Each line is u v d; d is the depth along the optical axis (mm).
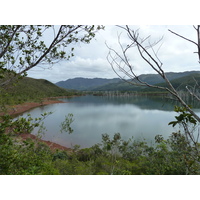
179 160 7633
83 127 34469
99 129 32719
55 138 24781
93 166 11422
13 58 3742
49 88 153625
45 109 58812
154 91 166875
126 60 1609
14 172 4086
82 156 15172
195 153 1962
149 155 11617
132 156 14953
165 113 53781
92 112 59156
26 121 3641
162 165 7934
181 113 1909
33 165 4738
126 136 27297
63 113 54219
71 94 170625
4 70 3396
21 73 3670
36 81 147250
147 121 40781
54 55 3979
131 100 119188
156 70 1591
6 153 3867
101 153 15633
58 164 9398
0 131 3566
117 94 193875
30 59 3760
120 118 46031
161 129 31844
